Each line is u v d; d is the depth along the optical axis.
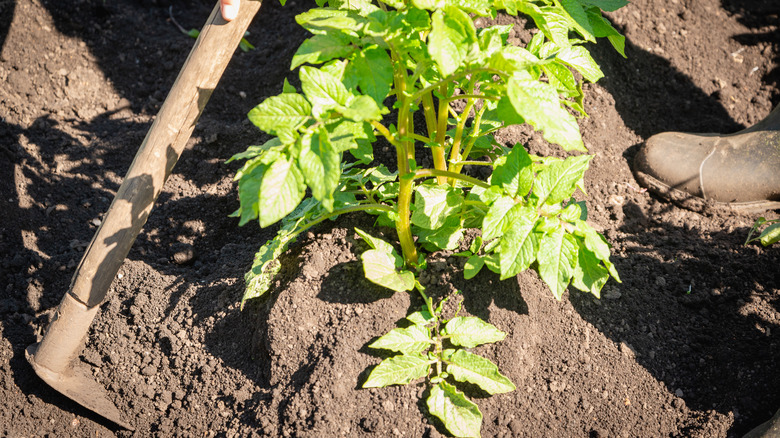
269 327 1.90
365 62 1.72
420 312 1.88
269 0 2.44
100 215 2.14
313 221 1.90
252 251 2.07
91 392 1.92
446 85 1.83
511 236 1.77
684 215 2.09
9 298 2.03
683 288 1.98
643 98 2.22
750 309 1.96
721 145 2.10
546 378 1.89
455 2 1.71
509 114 1.75
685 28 2.29
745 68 2.28
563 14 1.76
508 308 1.91
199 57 1.81
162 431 1.91
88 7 2.38
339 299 1.92
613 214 2.07
